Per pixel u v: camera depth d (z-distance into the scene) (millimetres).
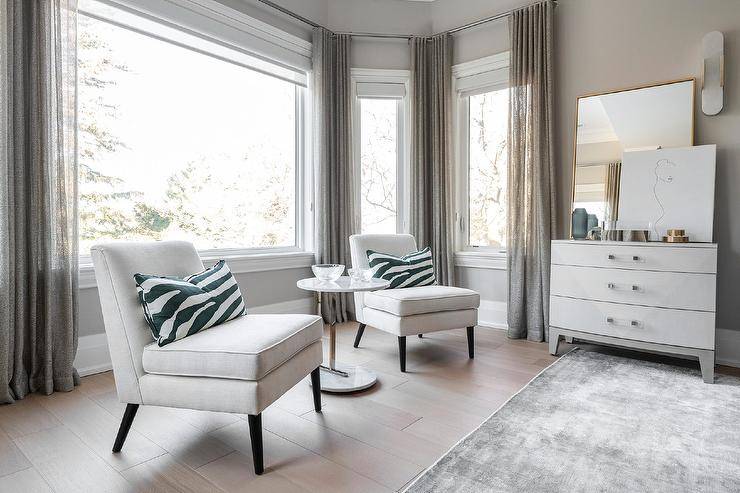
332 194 3959
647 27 3078
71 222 2373
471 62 3887
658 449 1705
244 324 1899
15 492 1434
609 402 2162
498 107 3891
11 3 2139
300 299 3918
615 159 3166
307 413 2051
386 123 4238
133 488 1462
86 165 2689
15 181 2189
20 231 2203
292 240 4012
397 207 4238
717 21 2842
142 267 1837
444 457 1639
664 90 3010
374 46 4105
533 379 2488
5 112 2119
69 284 2340
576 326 2918
